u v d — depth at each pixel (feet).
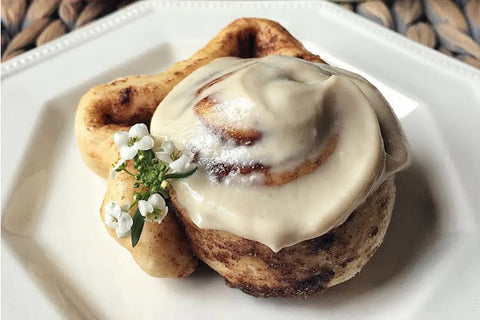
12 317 0.74
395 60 1.02
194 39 1.12
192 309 0.78
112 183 0.75
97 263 0.84
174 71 0.91
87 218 0.89
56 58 1.08
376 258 0.80
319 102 0.68
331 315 0.76
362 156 0.67
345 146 0.68
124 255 0.84
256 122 0.68
